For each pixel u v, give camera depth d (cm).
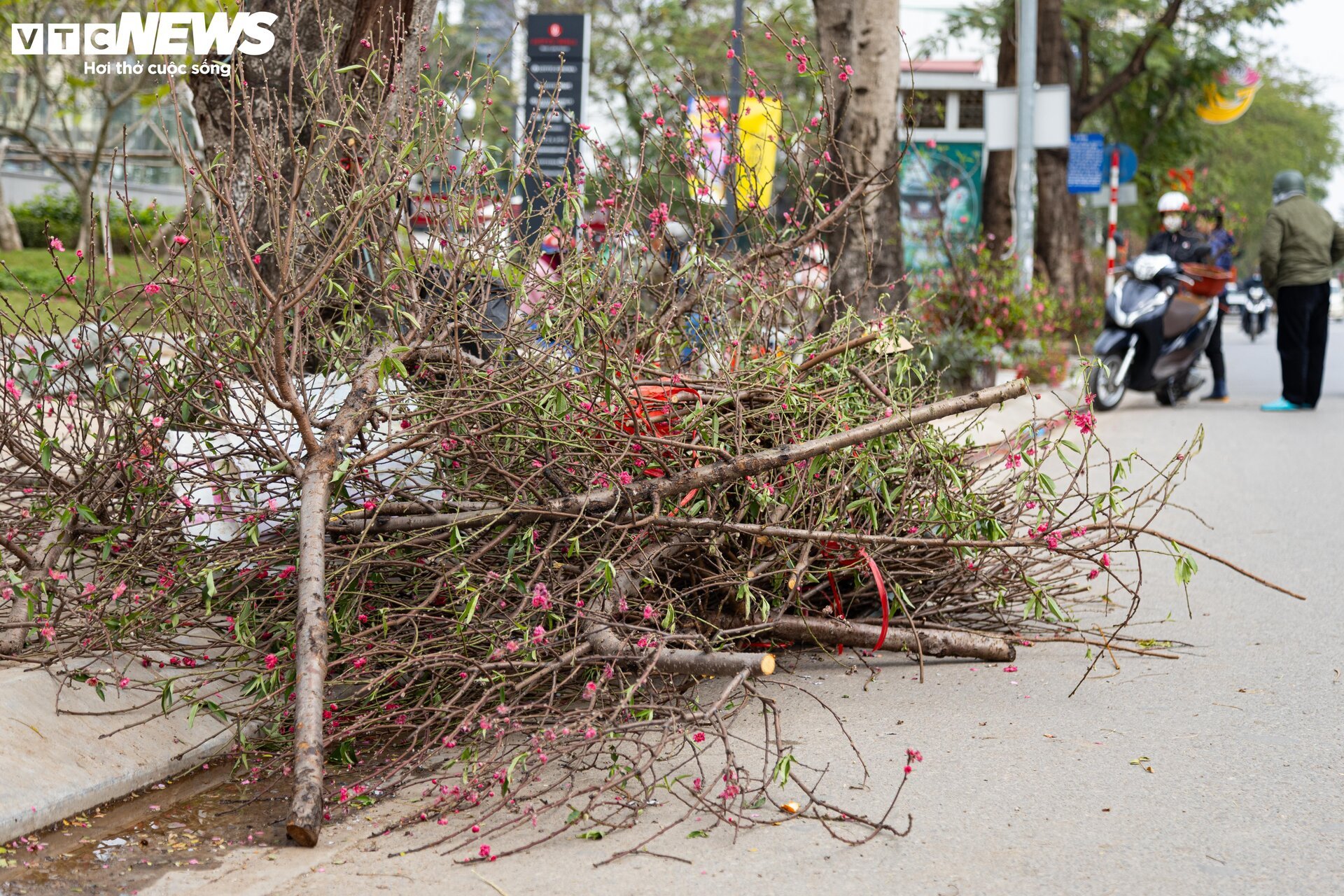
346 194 441
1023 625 546
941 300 1447
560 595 406
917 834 331
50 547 426
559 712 383
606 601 409
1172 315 1369
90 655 400
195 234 409
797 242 541
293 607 411
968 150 2598
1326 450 1087
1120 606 586
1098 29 2798
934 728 418
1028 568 525
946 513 471
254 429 429
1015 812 346
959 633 494
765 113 577
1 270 1364
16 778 334
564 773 372
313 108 430
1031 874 307
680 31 2659
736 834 329
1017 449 490
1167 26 2664
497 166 448
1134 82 2952
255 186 417
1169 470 985
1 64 2058
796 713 435
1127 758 388
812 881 304
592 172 517
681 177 543
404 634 415
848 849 322
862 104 1061
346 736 368
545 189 468
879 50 1058
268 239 543
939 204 1608
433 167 450
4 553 462
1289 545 718
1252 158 5319
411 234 454
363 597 419
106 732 369
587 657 396
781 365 478
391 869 312
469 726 364
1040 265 2470
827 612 482
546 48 1259
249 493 443
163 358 482
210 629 437
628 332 482
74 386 471
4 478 472
